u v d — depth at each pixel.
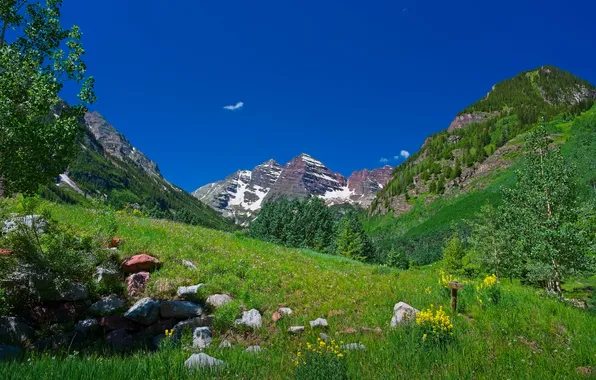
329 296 13.27
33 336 9.02
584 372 7.02
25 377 5.43
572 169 20.47
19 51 9.39
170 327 10.54
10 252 10.02
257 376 6.62
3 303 8.60
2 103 8.27
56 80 9.48
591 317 10.89
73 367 5.95
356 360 7.39
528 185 21.55
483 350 7.96
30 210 10.77
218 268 14.30
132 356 8.05
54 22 10.11
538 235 20.12
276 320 10.78
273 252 21.42
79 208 21.64
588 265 19.58
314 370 6.32
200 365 6.68
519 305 11.43
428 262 124.88
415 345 8.10
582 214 19.83
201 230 24.94
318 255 26.81
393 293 13.69
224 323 10.25
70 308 10.18
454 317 10.30
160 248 14.98
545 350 8.04
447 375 6.47
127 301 11.05
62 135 9.28
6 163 8.73
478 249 32.47
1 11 9.55
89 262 10.97
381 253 128.25
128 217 22.89
